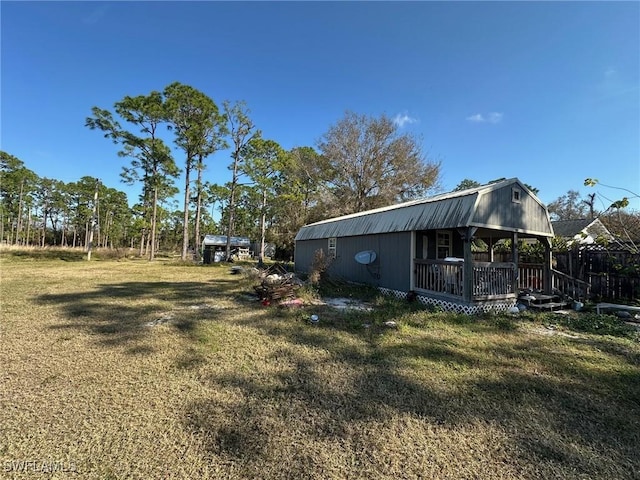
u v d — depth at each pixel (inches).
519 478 80.5
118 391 123.3
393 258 366.3
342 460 86.0
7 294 330.6
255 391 126.9
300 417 108.0
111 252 1091.9
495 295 290.2
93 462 82.2
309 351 175.6
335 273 489.7
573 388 135.5
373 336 205.3
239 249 1427.2
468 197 285.3
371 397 124.1
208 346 179.8
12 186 1398.9
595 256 361.1
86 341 183.5
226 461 84.1
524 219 322.0
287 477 78.7
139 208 1288.1
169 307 283.4
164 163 925.8
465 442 96.0
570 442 97.0
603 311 291.7
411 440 96.2
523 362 165.5
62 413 106.0
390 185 909.8
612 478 81.5
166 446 89.8
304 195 991.6
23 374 136.9
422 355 172.4
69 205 1658.5
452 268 292.0
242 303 306.3
